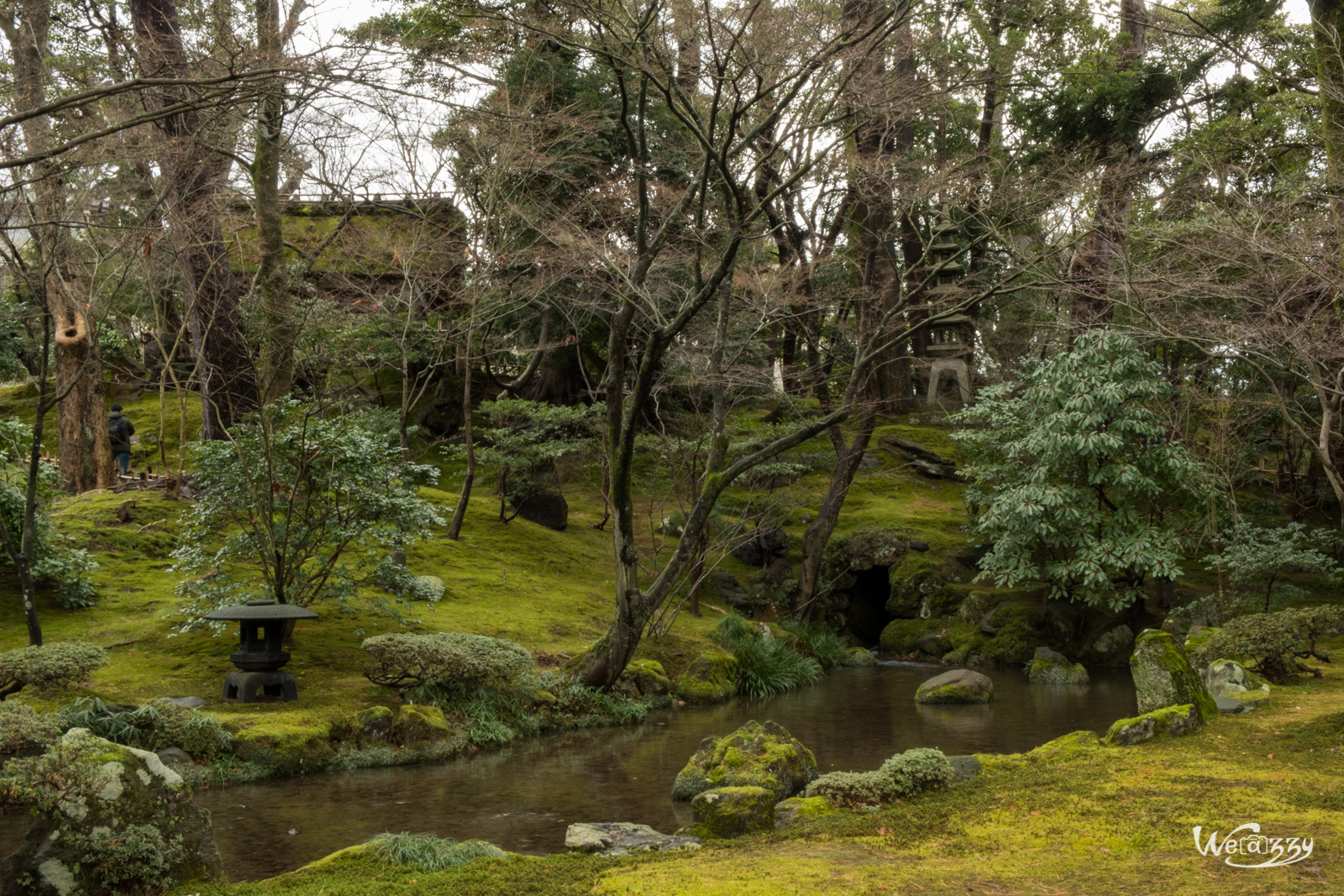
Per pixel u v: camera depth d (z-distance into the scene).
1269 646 10.80
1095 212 15.72
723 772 7.79
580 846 6.09
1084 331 18.53
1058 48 21.31
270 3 9.86
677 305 17.59
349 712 9.86
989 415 19.66
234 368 16.89
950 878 4.63
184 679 10.67
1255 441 21.91
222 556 12.30
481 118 10.08
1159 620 18.23
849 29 11.12
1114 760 7.21
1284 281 12.90
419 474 14.49
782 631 18.39
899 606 20.39
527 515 21.19
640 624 12.09
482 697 10.98
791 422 20.11
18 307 20.00
